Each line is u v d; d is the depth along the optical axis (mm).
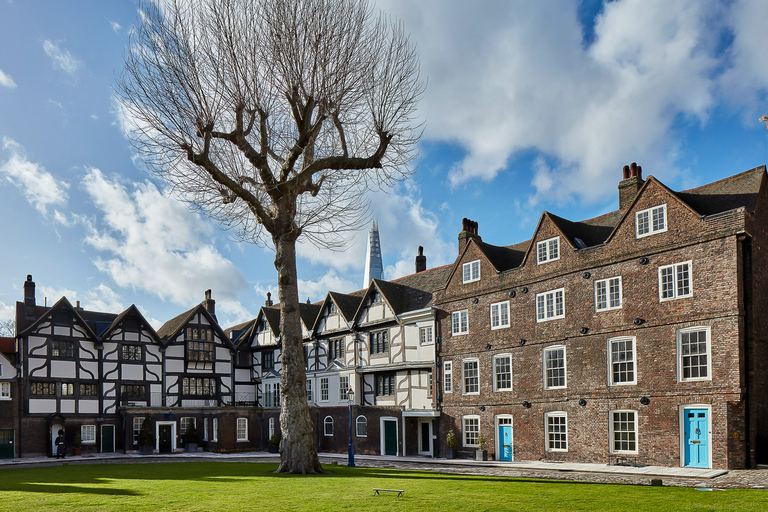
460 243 29938
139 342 37406
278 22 14656
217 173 14914
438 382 28203
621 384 20656
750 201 19000
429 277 32438
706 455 18156
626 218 21125
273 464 21062
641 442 19875
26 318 35219
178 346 38906
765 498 10312
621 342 20922
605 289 21594
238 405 39750
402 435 29312
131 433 35062
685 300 19125
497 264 26547
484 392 25953
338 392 33812
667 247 19703
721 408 17844
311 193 17078
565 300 22922
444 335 28203
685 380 18891
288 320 15828
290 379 15633
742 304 17906
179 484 12938
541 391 23500
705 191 21109
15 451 32438
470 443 26484
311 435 15680
